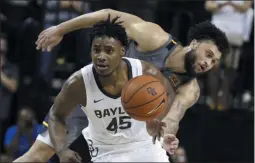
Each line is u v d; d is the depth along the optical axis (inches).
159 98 207.0
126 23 254.1
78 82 217.2
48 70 456.1
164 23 465.4
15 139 416.2
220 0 443.8
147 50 253.6
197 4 482.6
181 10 471.2
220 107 452.1
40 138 246.1
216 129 462.9
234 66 452.1
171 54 252.8
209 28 253.6
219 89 451.2
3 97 447.5
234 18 443.2
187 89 256.4
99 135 226.5
